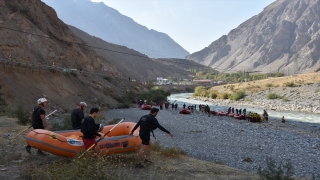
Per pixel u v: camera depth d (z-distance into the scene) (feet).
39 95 97.04
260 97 217.77
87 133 23.85
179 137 57.41
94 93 140.97
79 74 154.40
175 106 148.56
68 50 187.93
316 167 37.09
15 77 94.68
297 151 47.32
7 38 122.31
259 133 68.54
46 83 110.01
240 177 25.49
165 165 27.04
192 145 49.44
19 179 19.56
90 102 126.00
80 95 126.82
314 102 170.60
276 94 210.18
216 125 82.33
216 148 47.78
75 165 20.51
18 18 146.41
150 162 26.50
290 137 63.98
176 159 31.24
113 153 25.82
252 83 309.22
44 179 19.06
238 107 181.16
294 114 138.62
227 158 40.81
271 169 24.27
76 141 24.89
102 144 25.22
